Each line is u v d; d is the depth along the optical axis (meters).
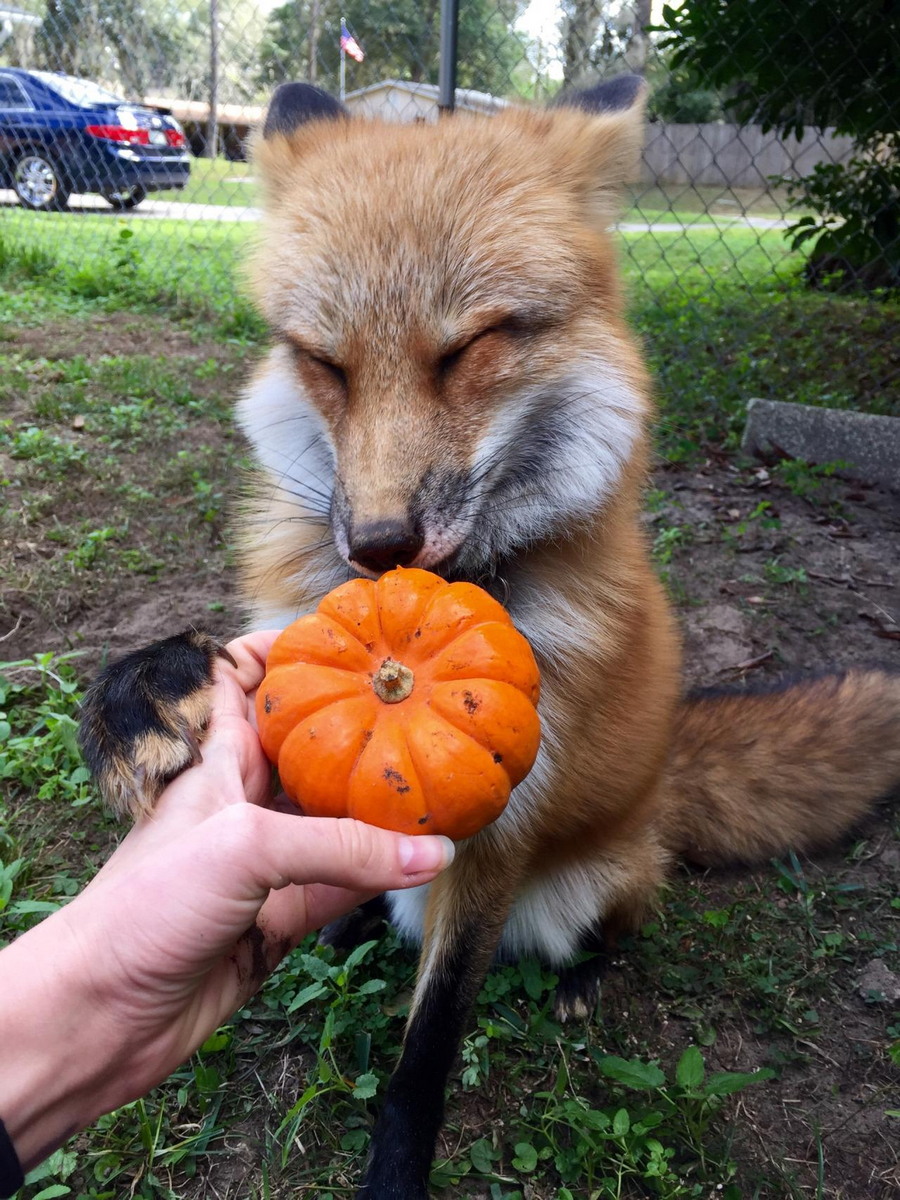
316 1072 0.37
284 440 0.42
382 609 0.28
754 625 0.69
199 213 2.29
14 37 2.30
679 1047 0.40
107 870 0.28
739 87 1.28
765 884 0.51
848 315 1.46
